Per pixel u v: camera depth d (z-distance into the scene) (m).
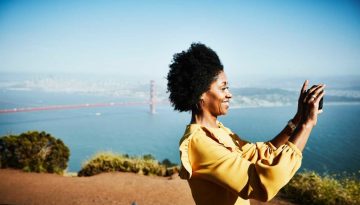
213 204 1.27
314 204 7.38
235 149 1.40
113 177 10.30
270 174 1.05
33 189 8.83
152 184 9.50
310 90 1.18
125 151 165.62
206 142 1.26
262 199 1.10
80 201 7.82
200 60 1.37
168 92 1.47
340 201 7.28
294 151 1.09
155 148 178.12
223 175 1.18
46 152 11.28
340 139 184.12
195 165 1.28
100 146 179.62
